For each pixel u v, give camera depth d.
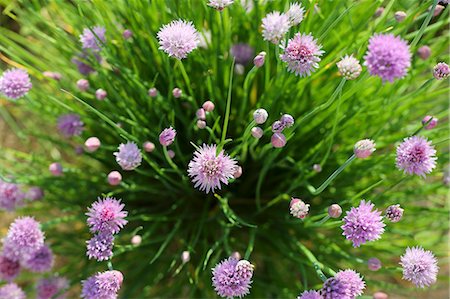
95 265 0.50
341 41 0.47
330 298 0.38
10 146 0.66
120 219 0.41
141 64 0.51
